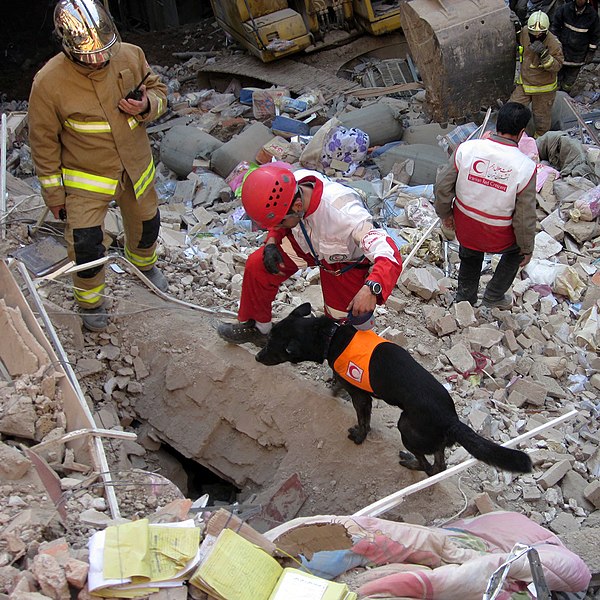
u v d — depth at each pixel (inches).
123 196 220.7
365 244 167.0
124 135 205.6
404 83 439.2
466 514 181.9
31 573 125.4
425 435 168.4
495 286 256.2
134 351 224.7
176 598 124.4
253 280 194.4
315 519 145.9
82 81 195.2
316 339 177.9
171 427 218.5
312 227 173.5
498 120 225.5
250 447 211.8
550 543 162.6
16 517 140.8
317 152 353.1
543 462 205.5
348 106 419.8
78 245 208.2
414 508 181.8
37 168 202.8
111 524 145.4
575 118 388.8
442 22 373.4
